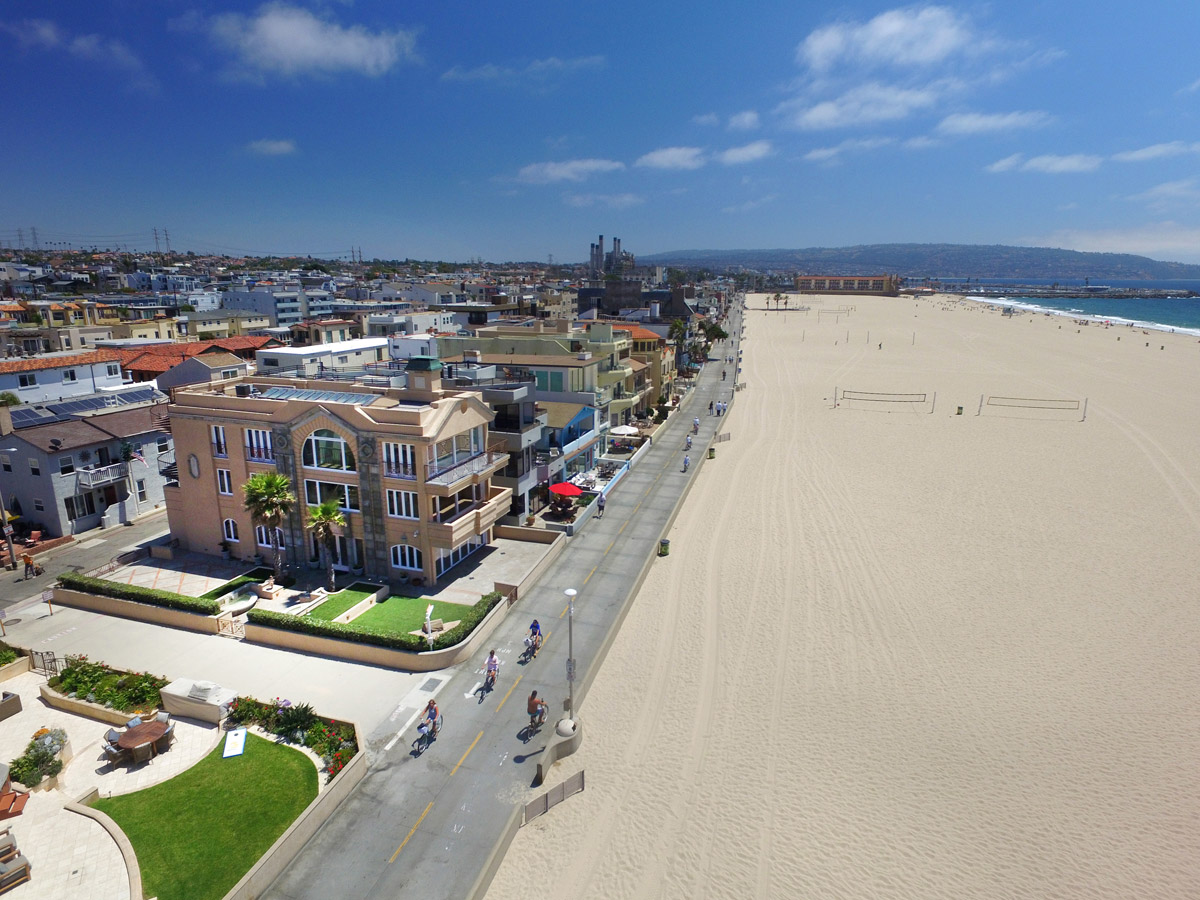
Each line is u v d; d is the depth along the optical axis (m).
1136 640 34.62
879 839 22.45
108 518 47.97
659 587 40.28
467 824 22.50
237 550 42.12
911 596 39.19
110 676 29.75
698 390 106.88
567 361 56.75
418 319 105.31
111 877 19.62
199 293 143.38
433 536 37.47
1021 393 102.44
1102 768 25.83
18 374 53.09
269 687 29.58
